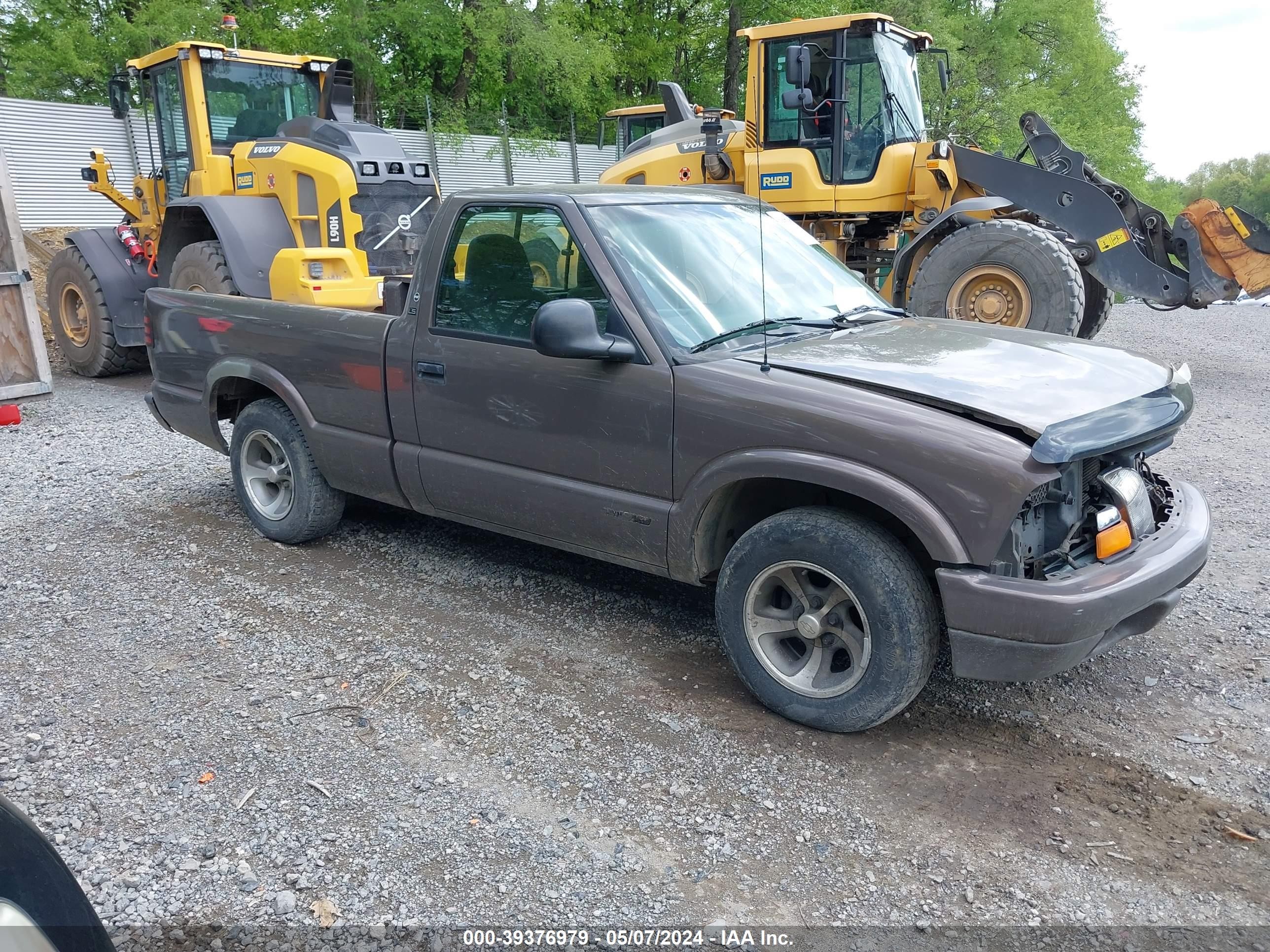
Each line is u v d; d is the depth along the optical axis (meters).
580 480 3.99
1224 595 4.64
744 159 10.66
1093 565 3.20
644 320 3.73
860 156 10.07
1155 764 3.30
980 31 30.61
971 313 9.32
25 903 1.58
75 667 3.99
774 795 3.12
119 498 6.30
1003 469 2.98
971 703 3.71
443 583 4.89
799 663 3.58
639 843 2.90
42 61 21.89
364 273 8.98
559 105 29.83
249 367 5.21
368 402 4.70
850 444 3.22
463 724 3.56
